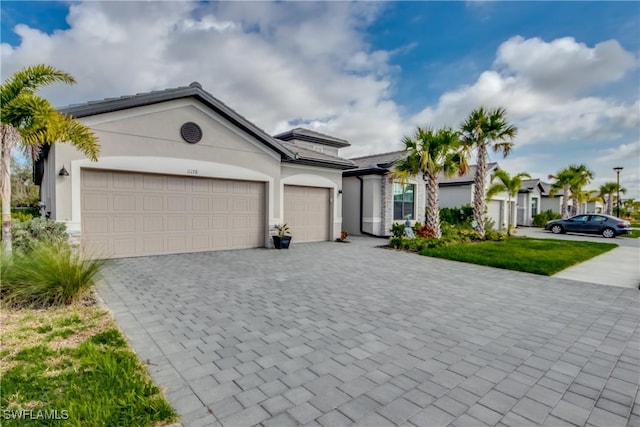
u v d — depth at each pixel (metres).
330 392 2.70
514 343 3.81
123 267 7.54
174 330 3.98
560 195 32.34
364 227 16.28
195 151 9.44
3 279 4.50
